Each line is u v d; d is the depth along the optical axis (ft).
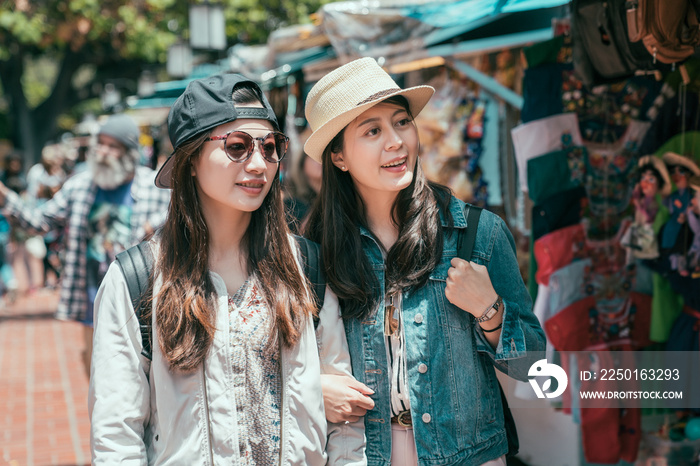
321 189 7.11
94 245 13.66
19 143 75.25
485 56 13.74
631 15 8.07
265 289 6.15
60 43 57.41
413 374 6.44
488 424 6.52
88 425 17.22
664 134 10.28
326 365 6.49
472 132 14.24
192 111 5.86
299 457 5.92
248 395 5.90
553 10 12.58
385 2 11.94
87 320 13.76
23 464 14.71
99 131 13.62
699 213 10.03
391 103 6.55
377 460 6.46
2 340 27.30
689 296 10.36
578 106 10.56
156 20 54.19
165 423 5.71
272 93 19.08
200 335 5.78
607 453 10.57
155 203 13.96
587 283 10.73
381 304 6.62
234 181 5.90
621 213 10.78
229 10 43.37
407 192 6.76
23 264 39.19
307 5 43.52
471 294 6.30
